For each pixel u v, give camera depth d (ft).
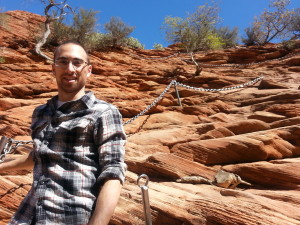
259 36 70.44
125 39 61.93
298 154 16.17
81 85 5.55
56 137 4.95
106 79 35.86
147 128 22.41
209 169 13.98
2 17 53.36
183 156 15.51
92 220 4.18
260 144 15.05
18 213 4.90
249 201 10.66
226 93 29.30
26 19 60.39
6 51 42.52
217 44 57.26
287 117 21.08
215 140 15.85
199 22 52.19
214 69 44.86
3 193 12.00
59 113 5.18
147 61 53.93
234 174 13.39
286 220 9.45
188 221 9.89
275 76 35.81
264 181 13.38
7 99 26.99
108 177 4.51
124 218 10.41
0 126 21.52
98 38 57.82
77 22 53.21
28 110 25.25
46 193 4.64
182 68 41.96
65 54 5.41
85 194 4.64
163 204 10.49
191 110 25.05
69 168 4.79
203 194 11.83
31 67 37.01
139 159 15.29
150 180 13.78
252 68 44.98
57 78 5.47
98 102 5.33
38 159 5.06
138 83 37.37
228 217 9.60
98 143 4.98
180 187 12.73
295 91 24.26
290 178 12.75
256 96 27.17
